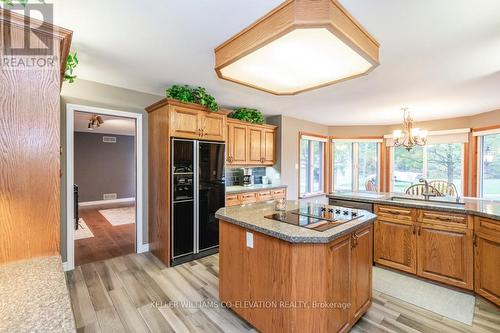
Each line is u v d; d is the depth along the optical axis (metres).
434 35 1.91
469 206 2.55
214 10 1.64
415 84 3.05
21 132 1.23
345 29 1.32
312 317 1.59
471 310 2.15
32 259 1.25
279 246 1.67
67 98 2.88
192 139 3.19
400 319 2.03
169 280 2.69
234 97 3.77
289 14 1.24
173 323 1.98
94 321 2.00
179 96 3.08
